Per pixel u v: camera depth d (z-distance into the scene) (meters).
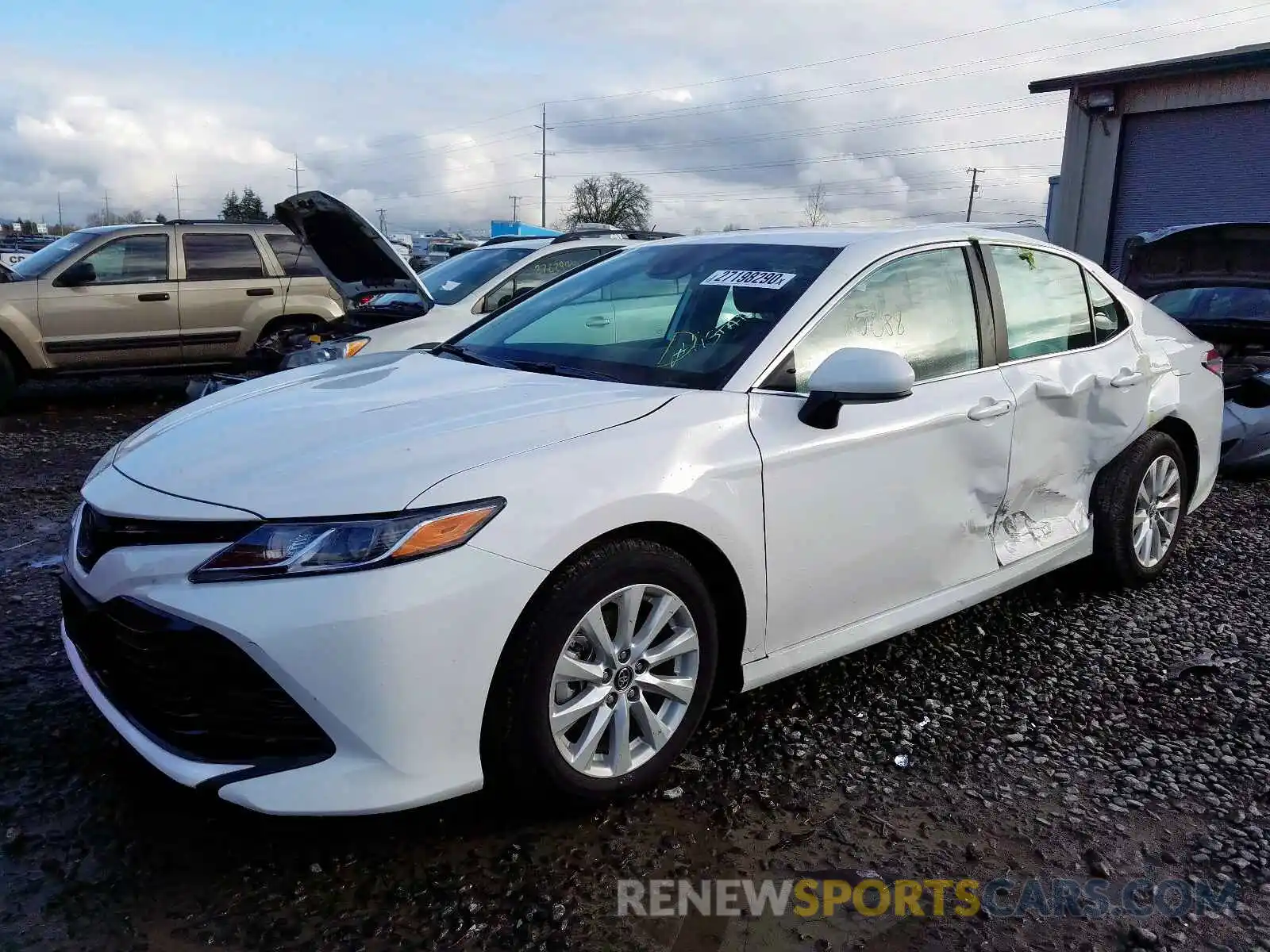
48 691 3.27
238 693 2.28
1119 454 4.14
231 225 10.02
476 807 2.69
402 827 2.60
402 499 2.30
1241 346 7.24
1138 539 4.27
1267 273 7.51
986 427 3.44
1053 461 3.80
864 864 2.52
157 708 2.38
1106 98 17.02
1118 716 3.30
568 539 2.43
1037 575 3.87
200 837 2.54
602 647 2.56
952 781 2.90
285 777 2.27
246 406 2.98
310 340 7.90
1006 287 3.75
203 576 2.27
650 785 2.76
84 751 2.92
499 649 2.36
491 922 2.27
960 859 2.55
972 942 2.26
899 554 3.23
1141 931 2.29
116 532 2.46
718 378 2.97
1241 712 3.34
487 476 2.40
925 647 3.79
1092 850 2.59
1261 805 2.81
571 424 2.64
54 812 2.62
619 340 3.40
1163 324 4.57
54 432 8.20
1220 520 5.57
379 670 2.23
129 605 2.36
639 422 2.71
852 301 3.25
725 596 2.87
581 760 2.57
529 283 7.43
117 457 2.85
